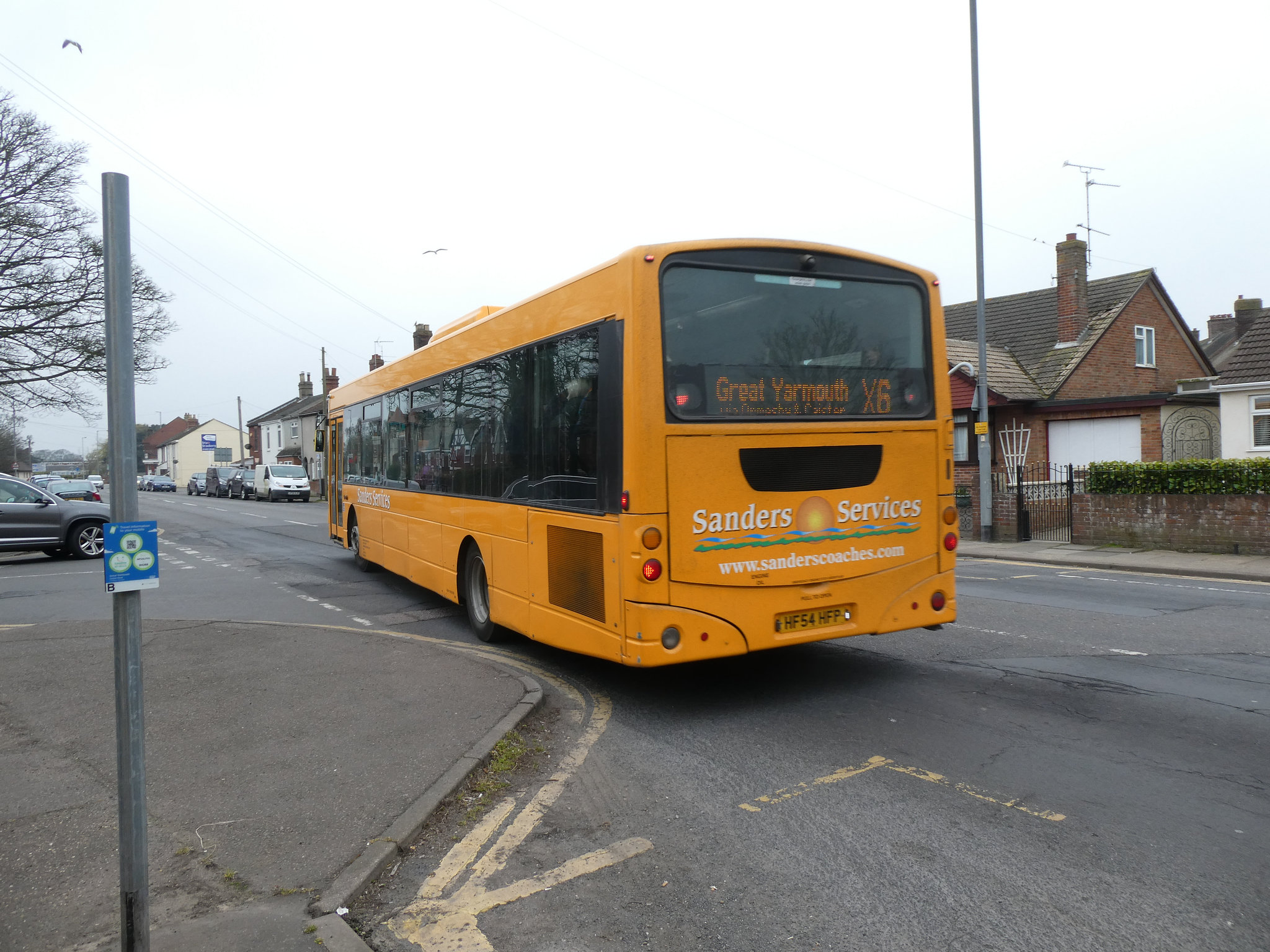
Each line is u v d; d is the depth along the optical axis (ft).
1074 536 58.03
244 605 36.81
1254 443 64.95
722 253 19.31
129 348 9.13
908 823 13.78
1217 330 130.72
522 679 21.88
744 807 14.62
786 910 11.22
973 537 65.98
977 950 10.18
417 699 20.16
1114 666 23.49
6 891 11.43
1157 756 16.52
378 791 14.76
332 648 25.58
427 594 39.68
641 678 23.54
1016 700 20.47
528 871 12.46
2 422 117.29
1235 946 10.15
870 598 20.70
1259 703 19.80
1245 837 12.99
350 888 11.57
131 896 9.27
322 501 155.22
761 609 19.38
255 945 10.19
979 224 60.85
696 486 18.69
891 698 20.92
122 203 9.11
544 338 22.57
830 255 20.42
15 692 21.12
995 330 96.99
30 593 42.52
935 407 21.66
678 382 18.65
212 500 169.27
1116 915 10.88
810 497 19.88
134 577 9.22
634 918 11.11
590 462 20.16
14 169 78.84
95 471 409.69
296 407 219.82
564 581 21.56
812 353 20.10
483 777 15.98
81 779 15.40
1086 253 86.53
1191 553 51.08
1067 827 13.46
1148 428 73.00
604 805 14.85
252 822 13.57
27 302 80.48
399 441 37.68
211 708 19.60
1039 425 79.77
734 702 21.03
